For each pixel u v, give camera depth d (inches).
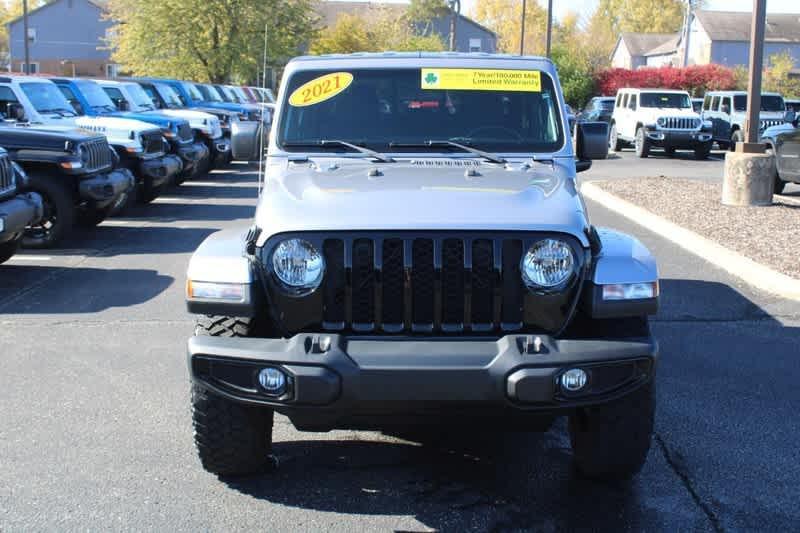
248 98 1278.3
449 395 149.6
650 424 165.6
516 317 159.5
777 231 453.4
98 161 454.9
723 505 172.1
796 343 279.6
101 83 705.0
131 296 337.4
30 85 530.6
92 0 2957.7
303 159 205.2
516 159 205.8
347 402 150.3
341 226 156.9
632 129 1112.8
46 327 294.0
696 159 1077.1
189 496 174.2
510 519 165.9
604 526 163.3
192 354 156.8
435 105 213.3
